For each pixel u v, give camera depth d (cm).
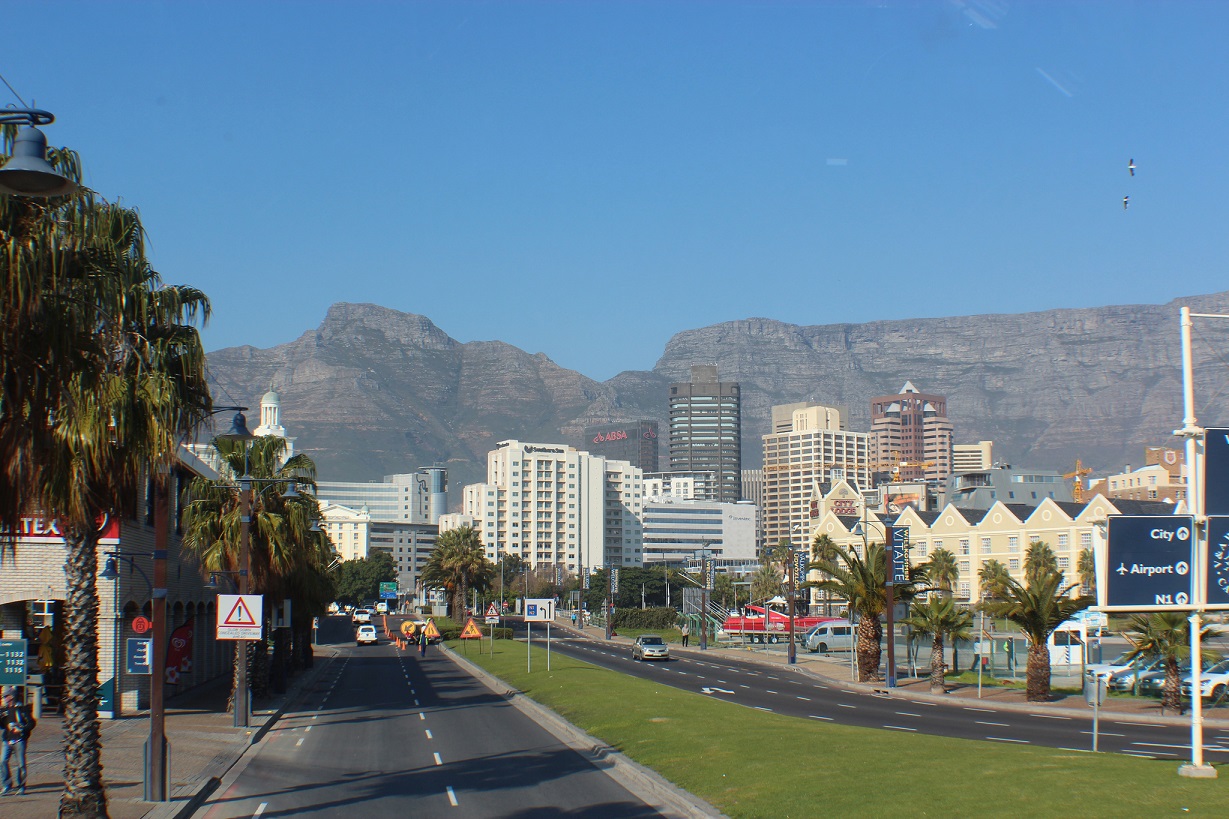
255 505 4269
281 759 2842
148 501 4391
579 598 14575
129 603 4034
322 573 6175
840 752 2436
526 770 2573
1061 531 10950
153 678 2194
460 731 3456
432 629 8575
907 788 1941
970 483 19175
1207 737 3278
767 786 2064
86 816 1925
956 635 5372
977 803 1777
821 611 14388
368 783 2409
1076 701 4612
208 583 4497
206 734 3341
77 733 1947
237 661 3594
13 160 1155
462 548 13175
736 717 3334
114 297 1916
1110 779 1914
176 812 2023
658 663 7438
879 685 5628
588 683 4747
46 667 3866
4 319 1400
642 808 2045
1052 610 4616
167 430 2109
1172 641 4141
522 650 8325
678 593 18388
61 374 1510
